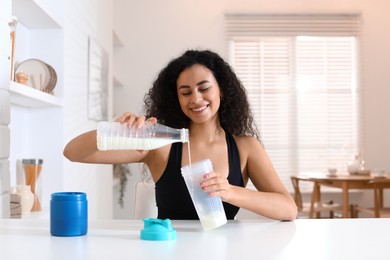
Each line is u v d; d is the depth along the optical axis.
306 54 5.01
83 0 2.69
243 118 1.54
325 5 4.98
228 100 1.51
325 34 4.97
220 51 4.93
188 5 4.92
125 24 4.88
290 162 4.98
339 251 0.86
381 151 5.00
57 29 2.17
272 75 4.99
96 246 0.90
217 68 1.47
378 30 5.02
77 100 2.52
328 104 5.01
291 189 4.97
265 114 4.98
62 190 2.18
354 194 5.02
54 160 2.19
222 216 1.09
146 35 4.89
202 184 1.08
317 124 5.01
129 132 1.14
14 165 2.01
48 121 2.19
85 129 2.76
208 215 1.07
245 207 1.18
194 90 1.35
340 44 5.02
